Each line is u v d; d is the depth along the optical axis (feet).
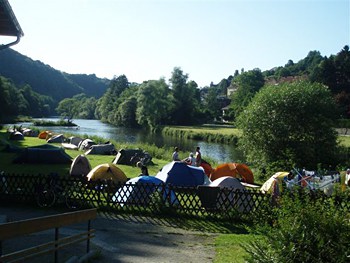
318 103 96.22
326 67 301.84
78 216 24.53
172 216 45.65
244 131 99.09
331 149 97.19
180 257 31.53
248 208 46.73
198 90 494.18
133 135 257.55
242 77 427.74
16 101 463.83
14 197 47.16
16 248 27.53
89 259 26.73
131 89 447.83
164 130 289.74
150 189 47.26
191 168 65.00
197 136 232.12
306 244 19.86
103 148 118.42
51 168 81.51
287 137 94.17
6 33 39.81
